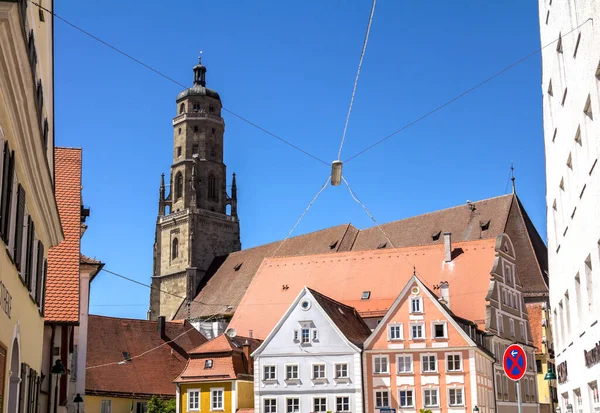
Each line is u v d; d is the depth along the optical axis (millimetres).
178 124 143500
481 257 81188
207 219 137500
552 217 31562
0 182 16438
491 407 70438
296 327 70812
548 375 36781
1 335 17750
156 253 140375
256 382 70562
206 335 105812
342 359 69188
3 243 17250
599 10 18109
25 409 23641
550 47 27453
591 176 20672
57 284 35312
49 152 28078
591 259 21719
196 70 145875
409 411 67000
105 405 74188
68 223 37344
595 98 19172
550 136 30047
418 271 84062
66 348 35031
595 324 22203
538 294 89125
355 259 89688
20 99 16906
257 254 125000
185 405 72000
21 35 14703
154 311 138250
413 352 67938
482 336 73312
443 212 104188
